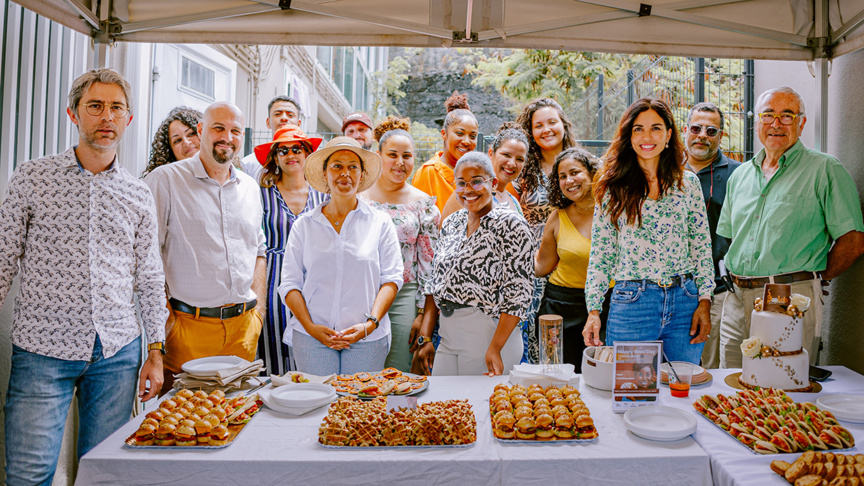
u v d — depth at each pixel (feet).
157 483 5.10
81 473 5.10
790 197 8.91
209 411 5.85
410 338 10.19
